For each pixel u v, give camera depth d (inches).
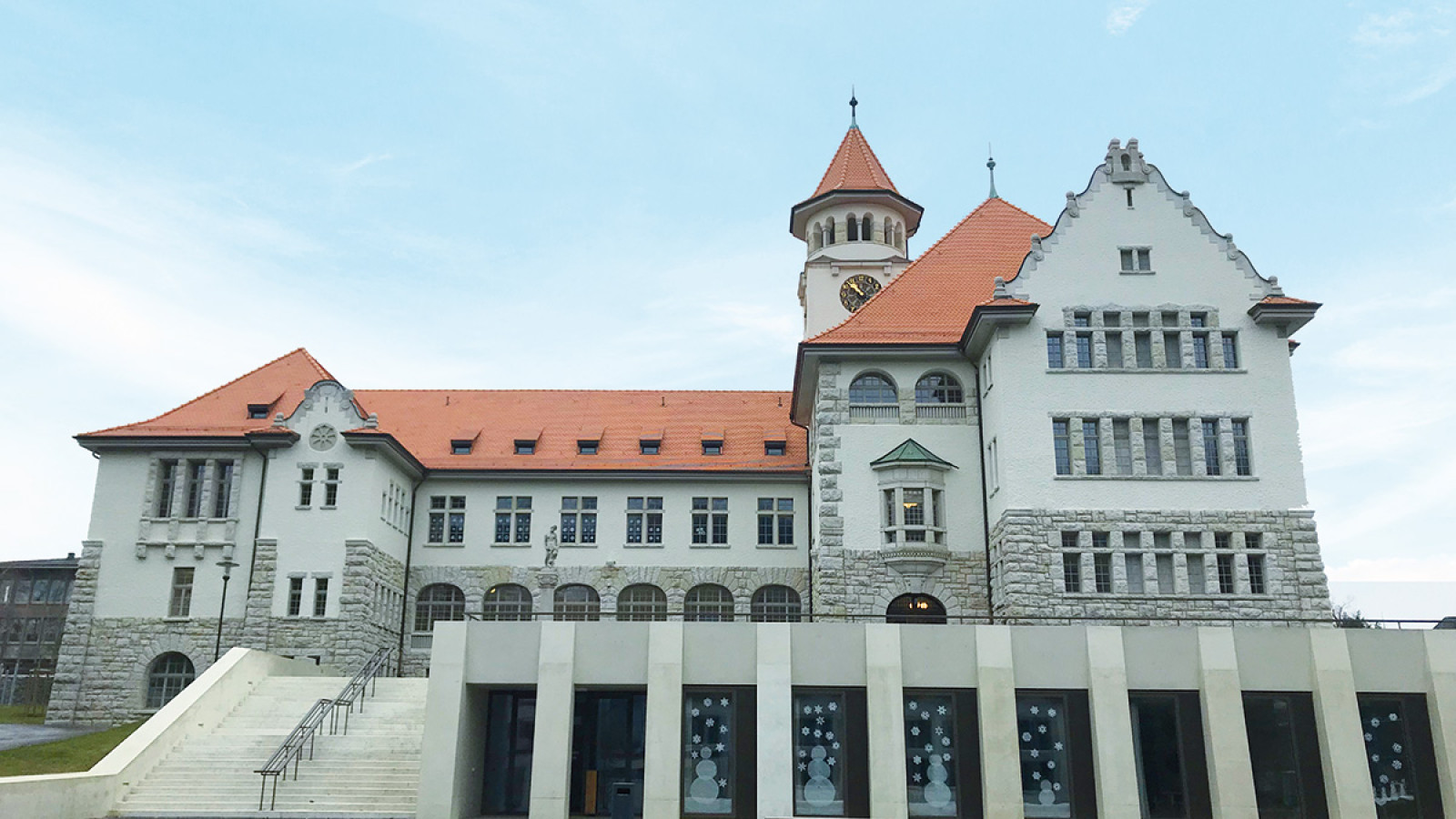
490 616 1877.5
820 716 1124.5
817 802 1099.9
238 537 1716.3
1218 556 1430.9
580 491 1927.9
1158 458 1471.5
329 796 1094.4
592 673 1135.6
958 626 1136.8
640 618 1866.4
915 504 1549.0
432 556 1899.6
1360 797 1075.9
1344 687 1106.1
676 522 1902.1
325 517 1708.9
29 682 2418.8
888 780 1084.5
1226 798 1075.3
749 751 1113.4
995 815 1073.5
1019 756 1097.4
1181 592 1411.2
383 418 2097.7
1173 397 1477.6
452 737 1101.7
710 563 1879.9
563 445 2000.5
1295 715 1117.1
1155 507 1441.9
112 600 1704.0
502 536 1910.7
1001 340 1494.8
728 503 1908.2
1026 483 1443.2
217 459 1761.8
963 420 1596.9
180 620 1686.8
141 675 1675.7
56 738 1366.9
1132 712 1130.7
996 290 1513.3
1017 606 1401.3
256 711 1280.8
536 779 1096.2
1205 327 1505.9
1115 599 1407.5
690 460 1945.1
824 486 1572.3
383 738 1194.6
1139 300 1512.1
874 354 1603.1
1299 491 1445.6
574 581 1879.9
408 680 1371.8
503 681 1130.7
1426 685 1121.4
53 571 3021.7
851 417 1600.6
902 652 1128.8
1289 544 1428.4
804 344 1598.2
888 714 1103.0
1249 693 1125.1
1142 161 1563.7
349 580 1679.4
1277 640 1131.3
